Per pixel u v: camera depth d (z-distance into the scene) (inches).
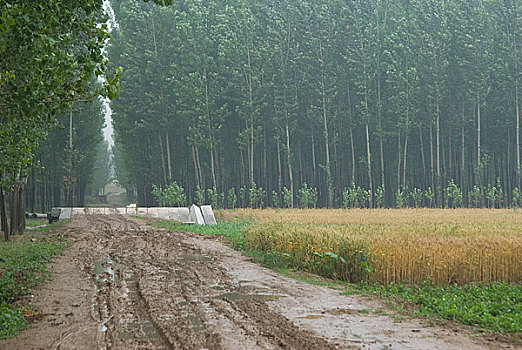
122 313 352.8
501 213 1544.0
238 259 669.9
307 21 2461.9
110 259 665.0
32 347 270.2
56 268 579.5
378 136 2459.4
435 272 502.3
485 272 518.9
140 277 516.1
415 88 2358.5
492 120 2485.2
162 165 2454.5
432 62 2377.0
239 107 2425.0
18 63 398.9
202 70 2352.4
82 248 787.4
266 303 387.5
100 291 438.0
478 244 530.9
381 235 574.9
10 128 579.2
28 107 412.2
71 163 2121.1
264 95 2358.5
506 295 435.2
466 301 408.2
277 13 2477.9
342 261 515.2
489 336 296.0
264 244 732.7
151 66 2315.5
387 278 490.0
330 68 2431.1
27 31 358.9
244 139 2354.8
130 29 2372.0
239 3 2456.9
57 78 402.9
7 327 308.5
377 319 337.4
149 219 1461.6
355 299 409.7
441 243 529.3
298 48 2466.8
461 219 1179.9
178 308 366.9
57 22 381.7
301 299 406.3
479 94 2329.0
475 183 2442.2
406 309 377.7
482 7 2393.0
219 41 2385.6
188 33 2298.2
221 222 1424.7
